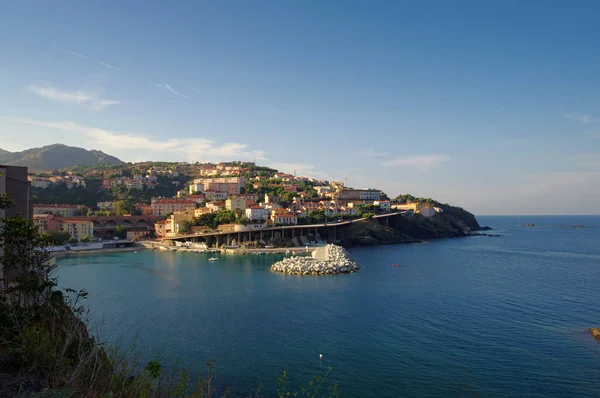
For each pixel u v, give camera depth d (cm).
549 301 9331
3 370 2498
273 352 6300
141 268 14975
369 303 9238
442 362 5900
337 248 17825
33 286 3247
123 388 2548
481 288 10888
